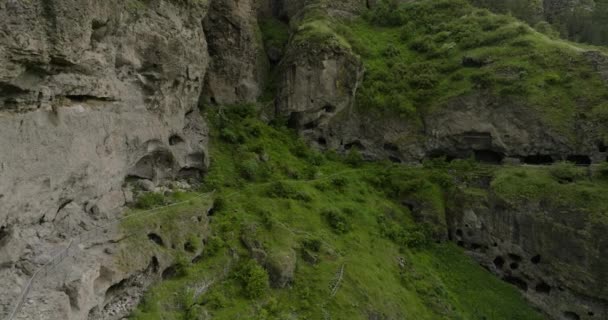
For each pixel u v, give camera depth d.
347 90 46.84
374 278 29.98
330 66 46.25
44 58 17.88
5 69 16.34
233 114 43.16
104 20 22.17
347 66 46.69
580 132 38.97
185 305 22.95
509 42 46.25
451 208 40.66
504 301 34.56
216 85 42.91
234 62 44.09
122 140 25.52
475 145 44.00
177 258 24.64
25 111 18.08
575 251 33.12
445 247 38.69
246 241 28.64
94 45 22.33
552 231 34.34
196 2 33.28
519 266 36.44
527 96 41.44
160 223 25.27
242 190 34.34
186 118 35.91
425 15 56.19
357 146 47.72
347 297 27.39
